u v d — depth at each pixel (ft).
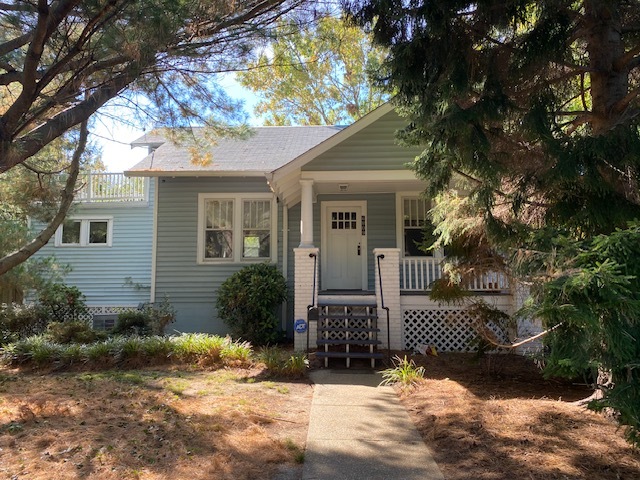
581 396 18.99
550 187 15.15
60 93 18.40
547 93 17.02
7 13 16.65
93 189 45.55
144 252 44.86
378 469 12.16
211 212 40.32
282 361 24.06
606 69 16.66
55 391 19.79
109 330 35.88
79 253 44.62
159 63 19.79
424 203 37.50
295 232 38.93
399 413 17.19
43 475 11.26
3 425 15.01
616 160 13.82
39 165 29.84
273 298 34.32
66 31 17.10
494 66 16.10
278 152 43.32
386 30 16.61
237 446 13.51
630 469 11.48
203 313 38.91
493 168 15.84
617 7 15.78
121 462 12.06
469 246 22.58
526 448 13.02
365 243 37.55
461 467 12.13
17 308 34.76
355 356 25.04
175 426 14.99
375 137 31.35
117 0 15.44
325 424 15.88
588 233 14.33
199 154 33.83
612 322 9.32
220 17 18.38
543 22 15.44
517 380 21.99
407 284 34.65
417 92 17.33
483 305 23.70
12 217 32.42
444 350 29.63
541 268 11.61
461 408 16.92
